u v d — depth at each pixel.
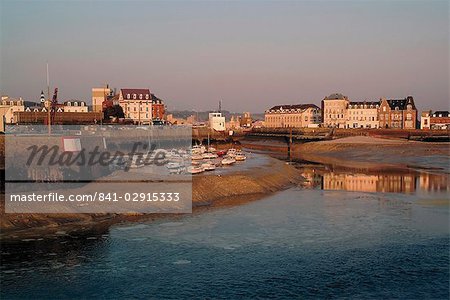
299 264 40.56
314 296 34.06
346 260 41.72
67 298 33.28
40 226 50.44
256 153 157.88
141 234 48.97
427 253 43.72
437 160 132.50
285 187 82.38
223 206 64.31
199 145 158.50
